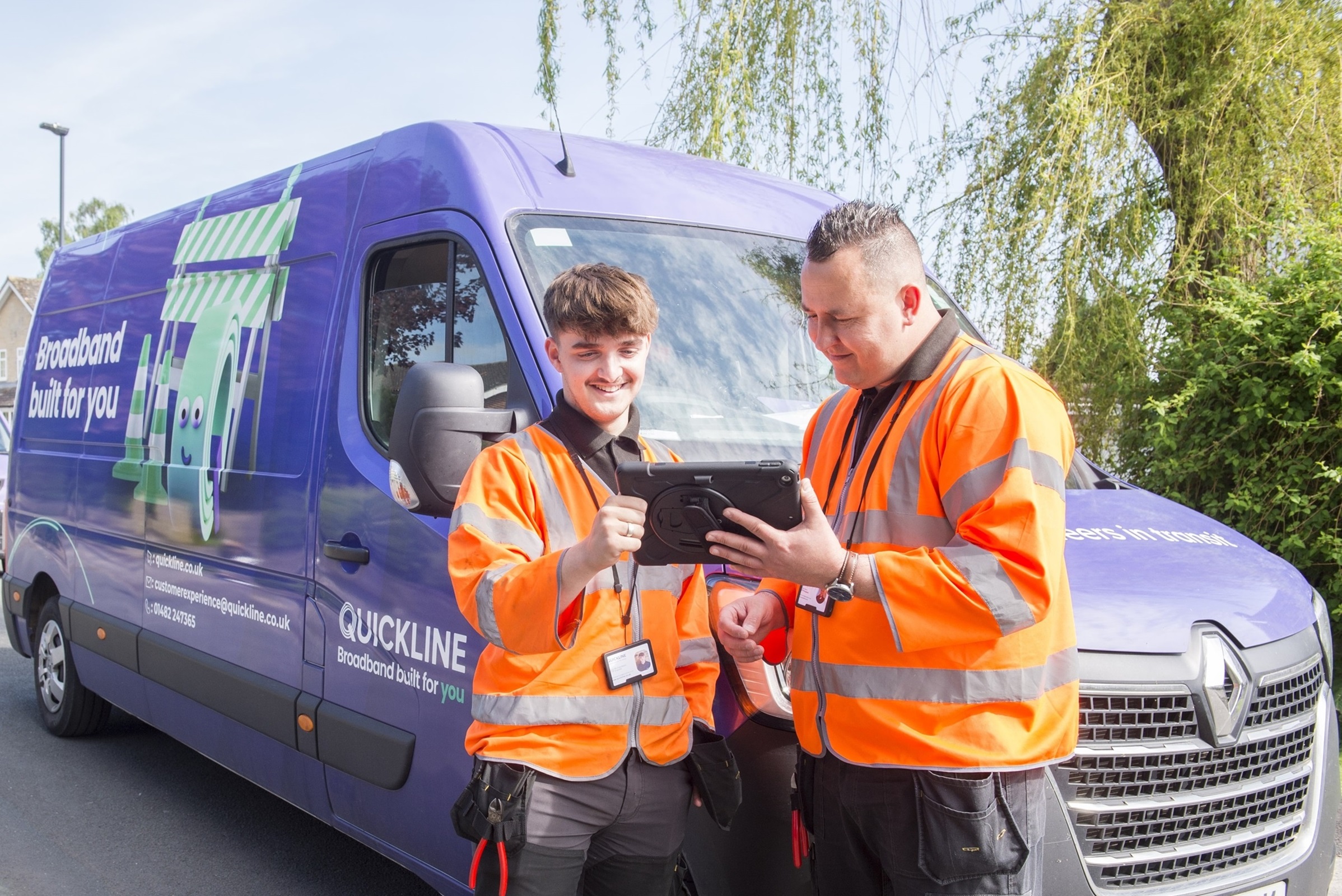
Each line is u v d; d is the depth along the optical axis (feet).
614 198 11.44
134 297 17.66
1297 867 8.99
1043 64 26.99
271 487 12.87
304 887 13.53
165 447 15.74
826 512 7.32
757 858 8.22
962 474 6.39
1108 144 25.11
